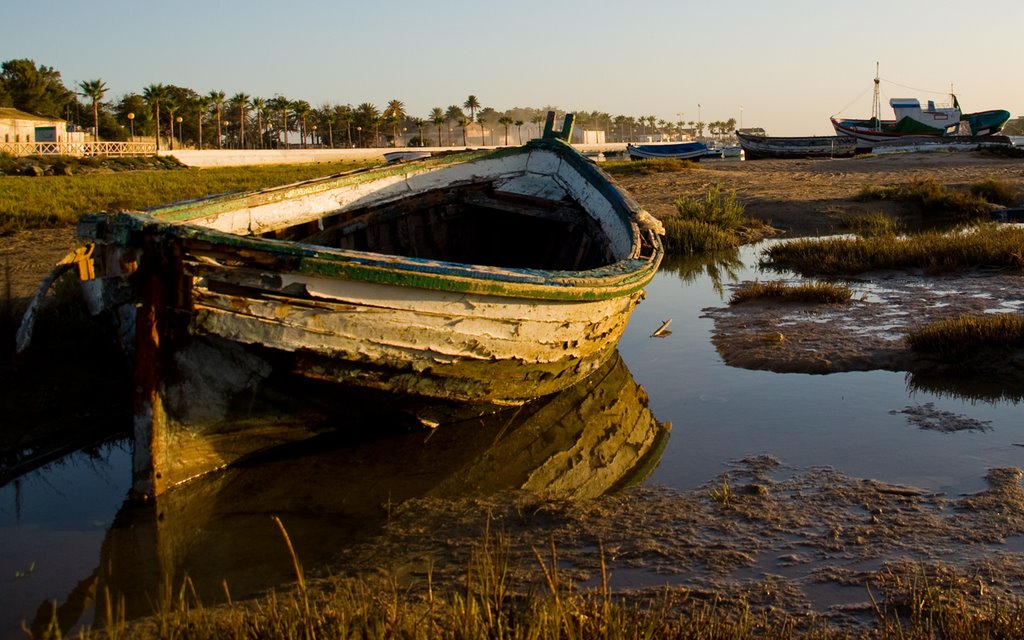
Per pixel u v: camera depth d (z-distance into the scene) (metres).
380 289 5.76
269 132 104.62
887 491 5.33
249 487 5.87
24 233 17.72
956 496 5.22
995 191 23.72
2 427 6.81
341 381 6.06
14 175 42.69
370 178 9.55
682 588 4.21
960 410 6.89
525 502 5.48
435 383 6.51
